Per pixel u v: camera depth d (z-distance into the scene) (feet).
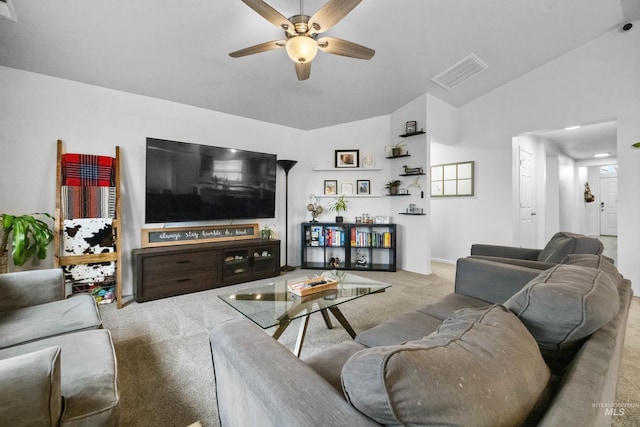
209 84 10.52
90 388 3.38
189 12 7.29
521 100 13.33
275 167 13.66
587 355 2.40
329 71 10.74
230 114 12.89
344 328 7.11
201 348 6.68
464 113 15.34
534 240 16.51
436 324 4.83
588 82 11.51
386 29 9.00
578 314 2.58
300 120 14.32
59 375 2.90
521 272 5.69
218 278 11.21
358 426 1.77
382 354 1.85
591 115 11.47
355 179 15.39
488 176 14.61
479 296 6.23
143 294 9.62
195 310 8.95
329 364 3.71
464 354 1.97
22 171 8.74
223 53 8.95
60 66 8.73
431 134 13.76
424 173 13.51
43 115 9.03
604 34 11.10
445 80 12.52
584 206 27.71
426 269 13.58
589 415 1.76
